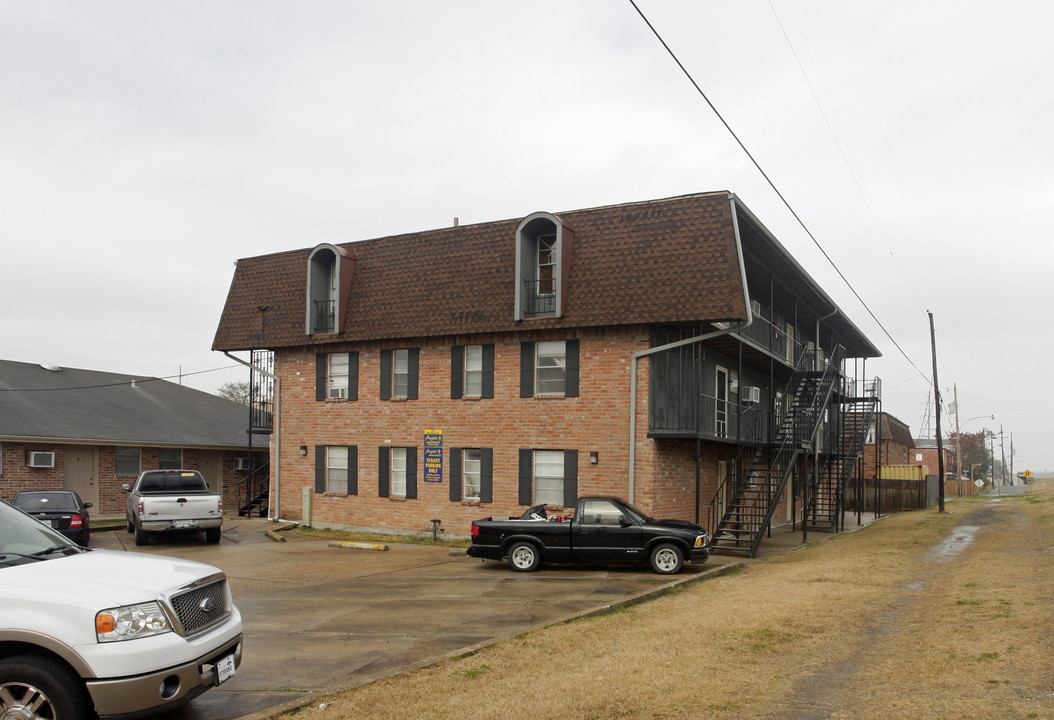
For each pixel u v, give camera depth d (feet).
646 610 36.52
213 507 68.95
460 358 72.90
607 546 52.19
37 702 18.56
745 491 72.13
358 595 43.34
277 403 83.82
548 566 55.52
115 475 91.04
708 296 60.08
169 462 97.09
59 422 87.61
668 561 51.34
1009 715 19.60
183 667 19.70
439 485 73.10
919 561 53.67
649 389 63.93
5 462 80.74
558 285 65.72
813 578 45.83
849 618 33.32
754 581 45.85
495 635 32.73
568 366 67.21
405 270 76.13
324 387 80.94
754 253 74.23
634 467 63.72
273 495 83.51
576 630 31.86
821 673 24.81
